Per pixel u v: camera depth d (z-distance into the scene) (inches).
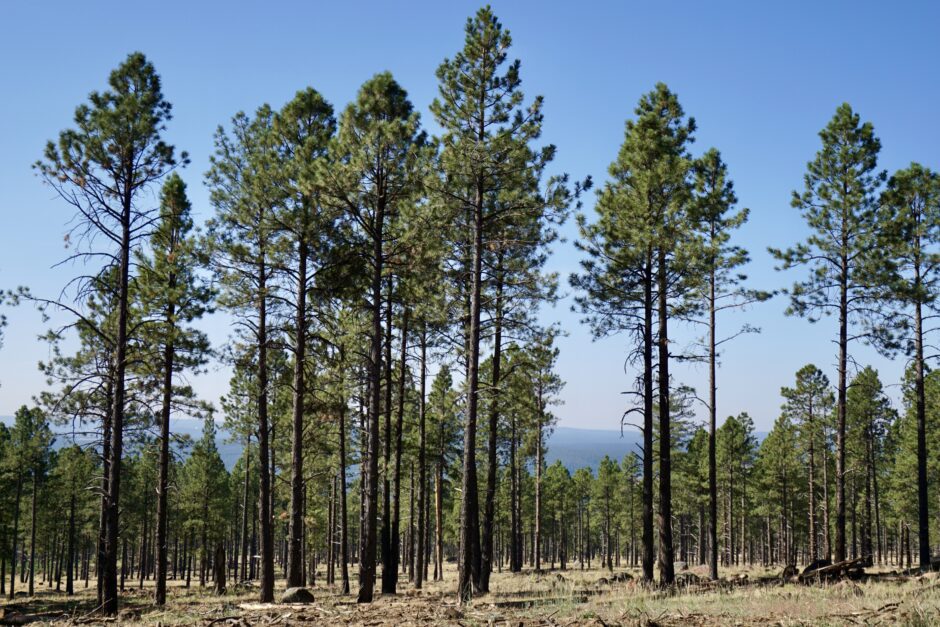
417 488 1571.1
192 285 951.0
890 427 1999.3
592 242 853.2
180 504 2039.9
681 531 2901.1
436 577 1606.8
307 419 1131.3
